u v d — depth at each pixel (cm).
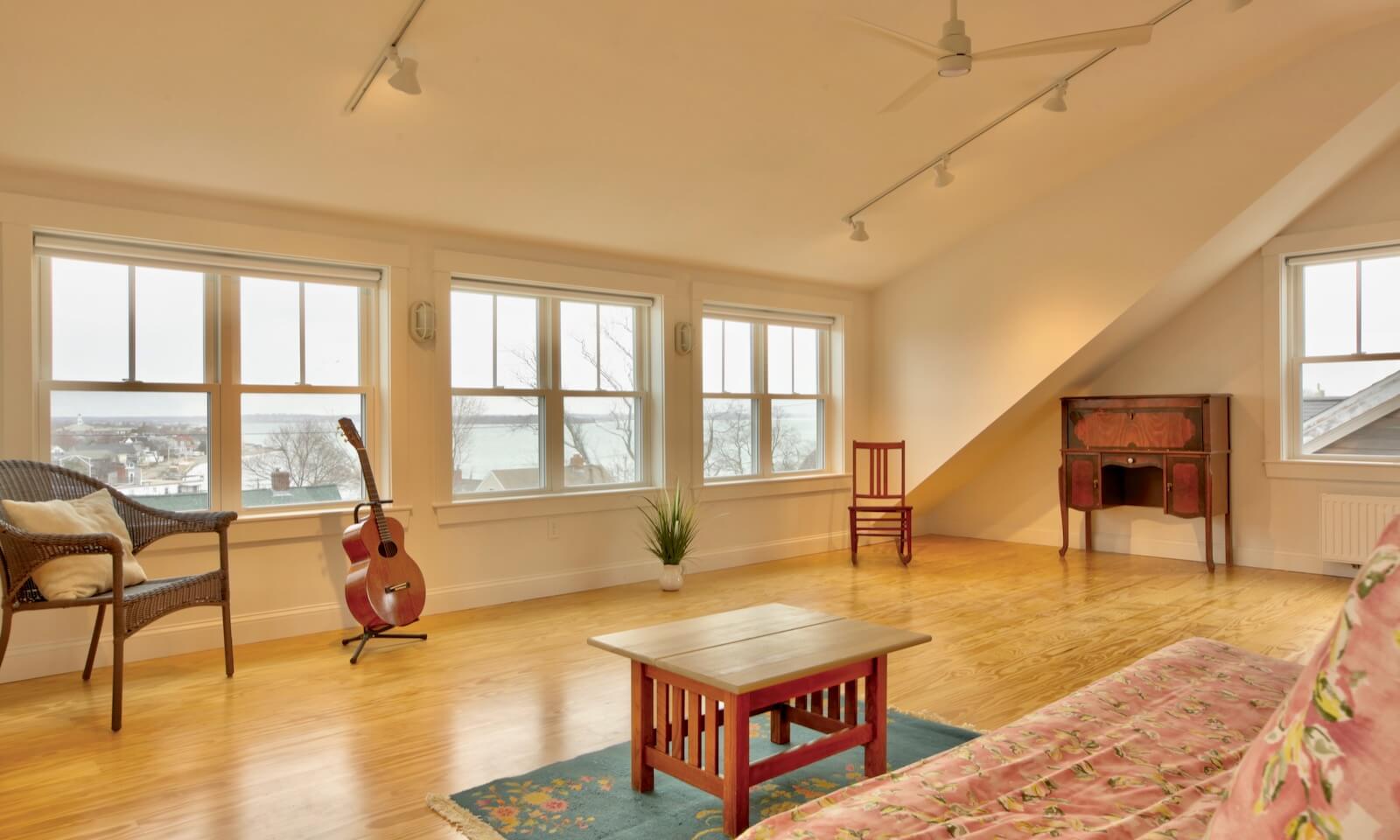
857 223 545
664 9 334
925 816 143
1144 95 473
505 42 334
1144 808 146
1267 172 476
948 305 633
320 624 421
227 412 405
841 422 669
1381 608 71
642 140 420
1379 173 521
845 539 673
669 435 562
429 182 416
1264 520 573
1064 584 526
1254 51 446
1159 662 227
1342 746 70
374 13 307
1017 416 629
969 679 339
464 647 392
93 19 286
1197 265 530
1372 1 414
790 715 271
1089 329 554
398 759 265
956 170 520
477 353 488
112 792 241
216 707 312
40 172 348
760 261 588
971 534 720
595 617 448
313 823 222
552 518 507
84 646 358
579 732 288
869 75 402
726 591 512
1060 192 567
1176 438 566
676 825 220
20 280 345
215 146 356
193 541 386
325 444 436
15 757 266
